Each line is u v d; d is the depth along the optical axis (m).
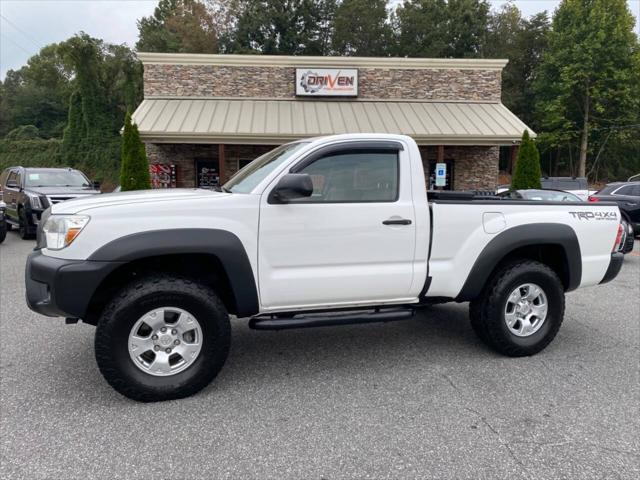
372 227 3.57
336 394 3.39
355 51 42.50
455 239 3.80
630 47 32.78
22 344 4.39
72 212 3.13
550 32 36.12
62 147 38.50
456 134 15.44
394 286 3.71
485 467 2.52
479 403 3.25
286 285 3.45
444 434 2.85
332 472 2.47
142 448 2.69
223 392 3.42
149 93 17.03
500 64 17.86
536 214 4.04
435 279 3.79
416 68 17.73
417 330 4.87
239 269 3.30
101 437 2.80
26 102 60.69
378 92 17.73
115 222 3.10
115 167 37.56
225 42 41.47
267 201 3.37
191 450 2.67
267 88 17.39
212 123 15.40
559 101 33.91
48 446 2.70
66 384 3.54
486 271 3.90
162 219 3.17
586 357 4.11
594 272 4.27
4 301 5.92
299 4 42.03
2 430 2.87
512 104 39.72
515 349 4.03
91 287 3.04
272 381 3.61
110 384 3.15
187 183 17.39
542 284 4.05
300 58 17.23
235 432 2.87
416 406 3.21
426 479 2.42
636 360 4.05
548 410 3.15
